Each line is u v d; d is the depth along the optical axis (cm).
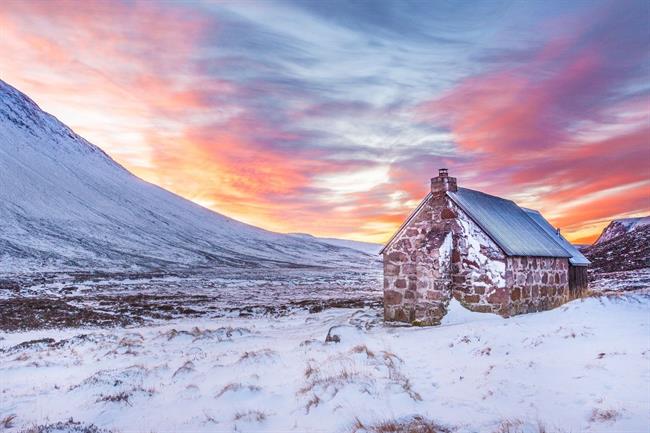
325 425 831
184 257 15188
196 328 2442
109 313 3856
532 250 2288
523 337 1329
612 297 1666
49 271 10488
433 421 777
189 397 1099
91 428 893
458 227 2253
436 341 1513
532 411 779
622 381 845
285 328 2545
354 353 1337
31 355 1895
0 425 964
